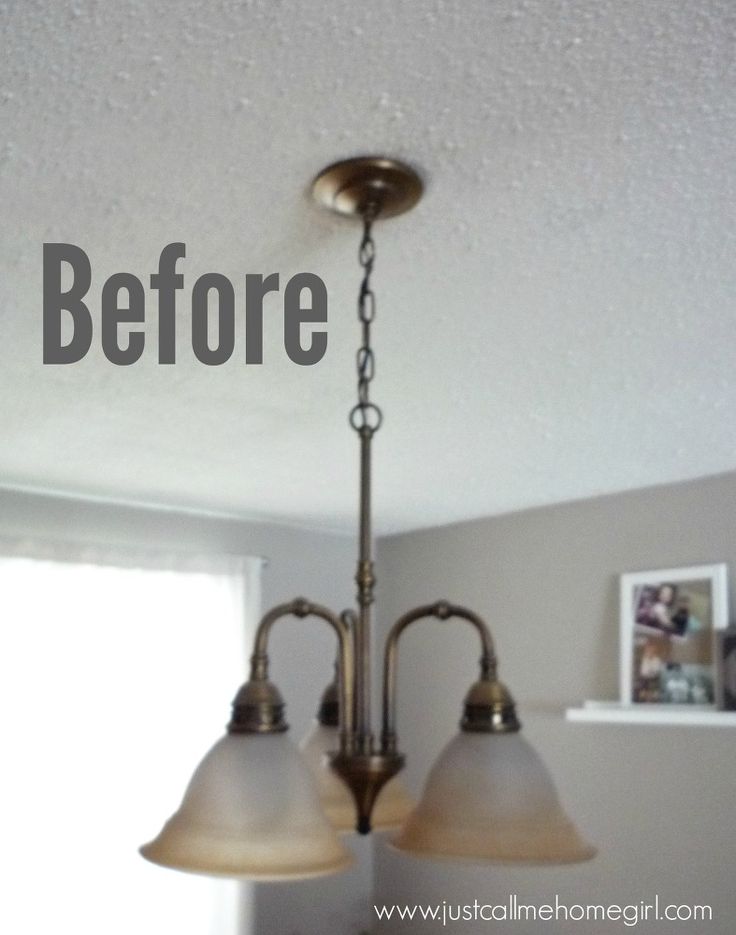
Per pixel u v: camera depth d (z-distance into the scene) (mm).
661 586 2484
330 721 1454
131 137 926
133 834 2582
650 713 2344
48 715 2486
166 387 1675
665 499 2539
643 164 972
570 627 2715
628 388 1685
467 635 3021
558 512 2814
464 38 786
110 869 2527
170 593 2785
